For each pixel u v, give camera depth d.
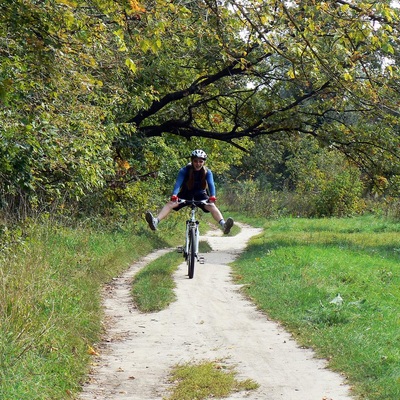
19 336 7.30
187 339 9.58
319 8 7.95
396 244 23.34
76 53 9.69
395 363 7.48
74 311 9.66
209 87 25.36
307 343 9.05
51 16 8.59
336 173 47.72
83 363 8.07
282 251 19.12
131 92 20.95
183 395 6.95
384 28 7.91
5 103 9.16
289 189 57.81
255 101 25.09
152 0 7.91
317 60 8.14
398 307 10.97
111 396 7.09
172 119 25.64
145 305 11.79
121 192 23.94
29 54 9.18
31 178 12.59
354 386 7.11
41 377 6.82
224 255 21.27
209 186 12.14
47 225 13.02
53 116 12.63
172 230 30.02
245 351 8.80
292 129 24.92
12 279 8.59
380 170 24.70
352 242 24.05
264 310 11.49
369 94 8.50
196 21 10.18
